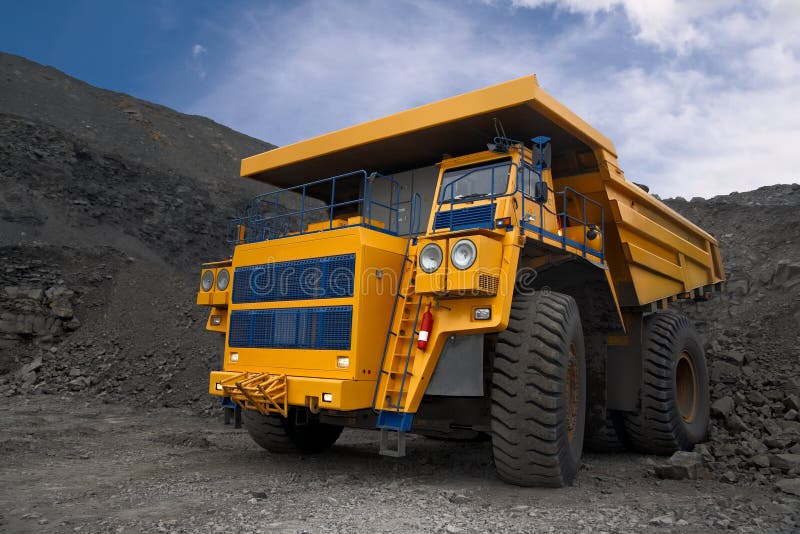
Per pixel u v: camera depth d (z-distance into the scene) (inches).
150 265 769.6
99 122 1416.1
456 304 183.0
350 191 292.4
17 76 1478.8
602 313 248.5
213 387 222.7
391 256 203.5
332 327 195.2
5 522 135.0
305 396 191.5
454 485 186.1
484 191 212.7
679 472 198.1
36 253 696.4
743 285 503.8
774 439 238.5
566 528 135.0
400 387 187.5
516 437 177.3
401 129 220.1
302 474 202.4
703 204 693.3
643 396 263.1
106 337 579.5
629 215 256.2
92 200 916.0
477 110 201.0
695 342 296.0
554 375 177.3
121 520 137.3
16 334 566.9
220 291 241.3
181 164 1370.6
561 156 248.7
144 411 422.9
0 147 903.1
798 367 360.8
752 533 131.6
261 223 259.0
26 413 391.2
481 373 178.7
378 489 177.5
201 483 183.8
